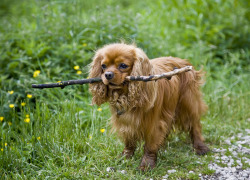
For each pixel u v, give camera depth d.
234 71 2.33
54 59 1.92
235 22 2.54
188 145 1.58
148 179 1.34
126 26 2.14
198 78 1.54
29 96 1.67
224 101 1.92
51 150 1.46
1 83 1.83
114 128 1.47
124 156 1.43
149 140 1.38
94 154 1.46
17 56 1.89
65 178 1.33
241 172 1.36
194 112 1.50
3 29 2.29
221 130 1.69
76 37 2.06
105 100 1.35
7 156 1.41
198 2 2.64
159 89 1.36
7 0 3.81
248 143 1.58
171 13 2.75
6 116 1.71
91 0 3.03
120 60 1.27
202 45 2.30
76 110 1.72
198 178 1.34
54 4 2.43
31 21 2.78
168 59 1.49
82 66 1.93
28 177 1.34
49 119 1.62
